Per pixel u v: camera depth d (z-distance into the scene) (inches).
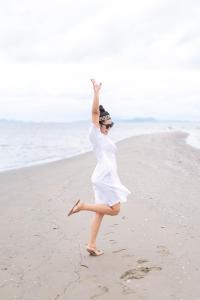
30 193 377.1
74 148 1054.4
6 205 328.5
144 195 338.0
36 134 2416.3
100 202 200.4
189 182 410.3
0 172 549.6
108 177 197.9
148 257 196.2
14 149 1008.9
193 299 152.5
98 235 234.5
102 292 161.0
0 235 244.8
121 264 189.0
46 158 765.3
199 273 175.8
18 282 175.3
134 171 478.6
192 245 211.8
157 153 724.0
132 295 156.9
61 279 176.1
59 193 368.2
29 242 229.1
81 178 449.7
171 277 172.4
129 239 224.8
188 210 287.9
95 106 196.2
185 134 1738.4
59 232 245.1
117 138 1544.0
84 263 192.9
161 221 258.8
